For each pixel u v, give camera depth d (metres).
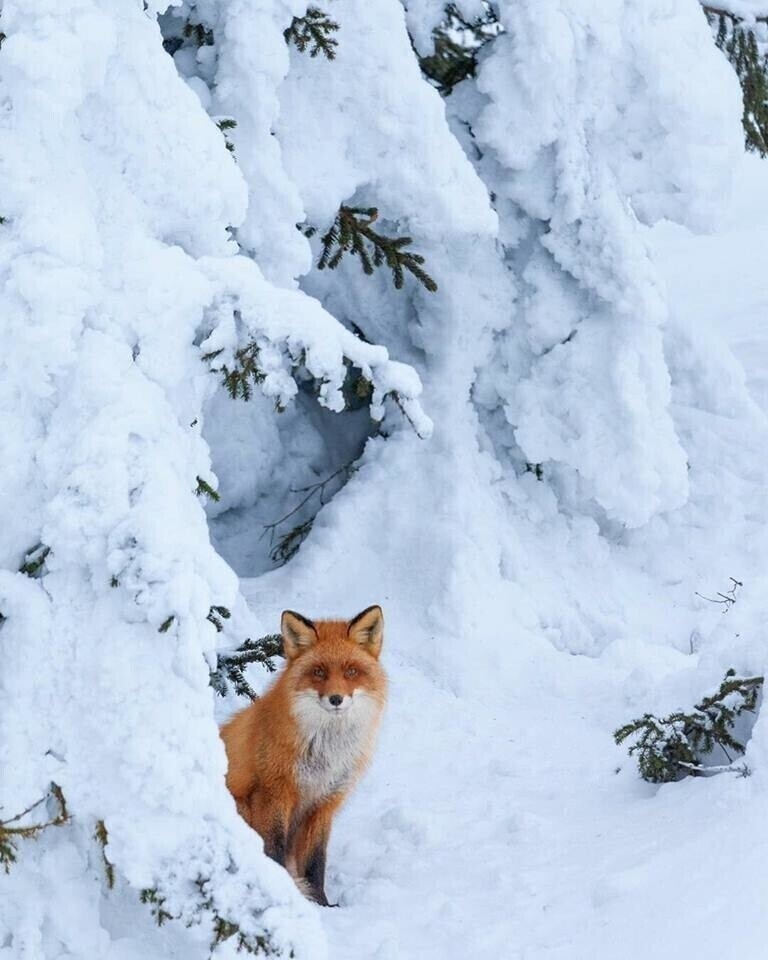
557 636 17.03
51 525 8.32
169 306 9.27
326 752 10.60
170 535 8.18
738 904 8.66
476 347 17.47
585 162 16.55
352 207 15.09
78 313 8.84
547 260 17.34
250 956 7.82
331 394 9.53
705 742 11.89
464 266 17.19
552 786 12.90
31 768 8.03
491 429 18.27
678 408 19.98
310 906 8.05
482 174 17.06
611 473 16.97
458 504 16.92
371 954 9.27
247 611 14.66
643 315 16.56
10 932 8.02
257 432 18.41
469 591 16.34
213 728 8.10
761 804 9.81
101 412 8.57
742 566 18.94
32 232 8.91
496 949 9.14
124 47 10.02
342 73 14.67
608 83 16.36
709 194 16.55
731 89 16.44
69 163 9.51
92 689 8.08
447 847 11.55
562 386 17.17
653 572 18.84
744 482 19.56
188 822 7.99
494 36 16.69
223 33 13.58
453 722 14.84
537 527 18.14
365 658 10.69
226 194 10.34
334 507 17.28
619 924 8.96
